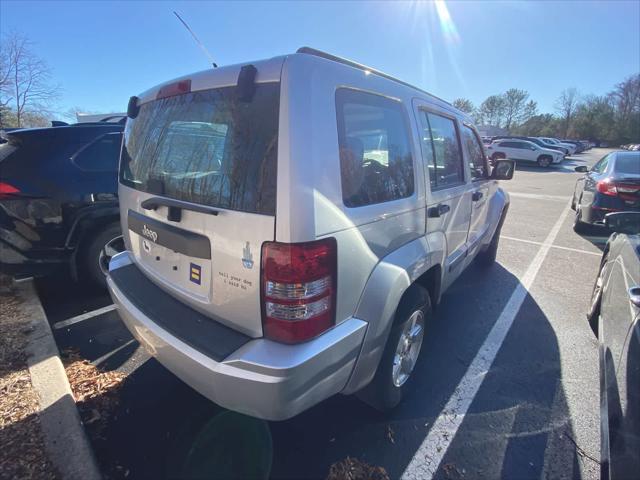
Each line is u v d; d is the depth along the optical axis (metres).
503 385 2.76
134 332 2.12
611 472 1.79
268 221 1.55
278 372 1.52
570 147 38.06
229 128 1.72
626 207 5.96
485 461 2.12
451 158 3.04
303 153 1.53
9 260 3.42
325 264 1.60
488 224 4.37
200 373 1.67
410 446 2.21
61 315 3.62
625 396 1.90
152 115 2.30
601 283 3.46
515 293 4.39
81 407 2.42
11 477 1.84
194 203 1.86
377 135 2.01
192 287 1.99
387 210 1.99
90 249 3.83
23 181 3.42
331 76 1.73
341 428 2.33
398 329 2.22
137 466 2.02
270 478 1.98
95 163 3.81
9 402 2.32
